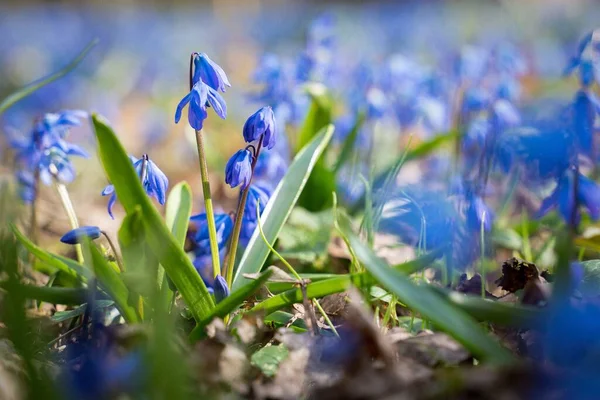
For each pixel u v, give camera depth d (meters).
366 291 0.45
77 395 0.38
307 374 0.40
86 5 4.21
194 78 0.45
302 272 0.59
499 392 0.37
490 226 0.52
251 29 3.02
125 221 0.40
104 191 0.46
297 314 0.46
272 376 0.40
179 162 1.16
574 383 0.37
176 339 0.41
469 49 0.96
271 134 0.45
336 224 0.50
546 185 0.61
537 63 1.71
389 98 0.92
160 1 4.33
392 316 0.47
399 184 0.75
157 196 0.46
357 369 0.40
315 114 0.70
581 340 0.38
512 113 0.67
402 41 2.30
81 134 1.11
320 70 0.79
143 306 0.44
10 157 0.79
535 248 0.61
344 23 2.77
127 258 0.42
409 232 0.59
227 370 0.40
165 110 1.57
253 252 0.49
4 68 2.23
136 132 1.46
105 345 0.42
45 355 0.43
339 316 0.48
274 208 0.51
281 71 0.71
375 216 0.55
